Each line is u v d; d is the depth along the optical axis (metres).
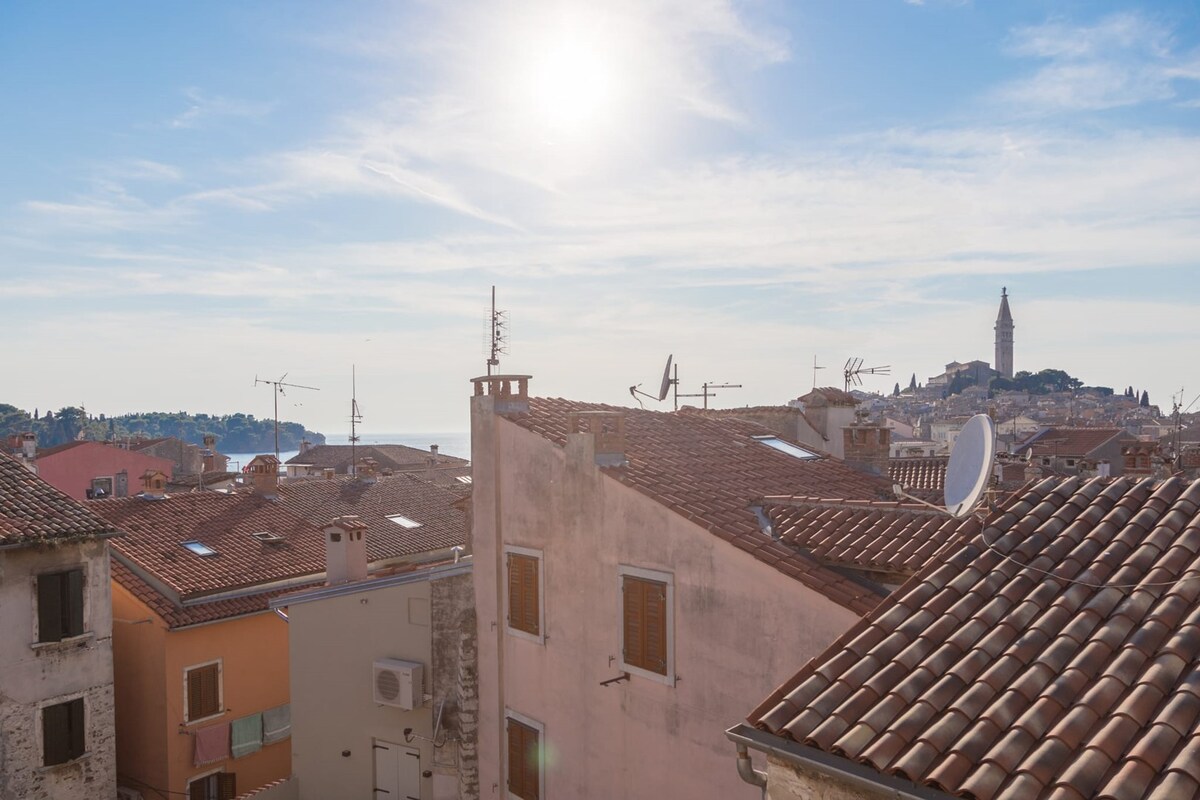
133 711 24.36
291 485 35.59
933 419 136.50
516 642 16.03
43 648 20.59
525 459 15.85
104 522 21.92
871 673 7.63
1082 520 9.05
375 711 19.03
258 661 25.64
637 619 13.48
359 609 19.23
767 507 13.56
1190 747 5.80
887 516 12.20
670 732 12.99
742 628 11.95
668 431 17.86
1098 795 5.67
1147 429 101.06
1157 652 6.86
